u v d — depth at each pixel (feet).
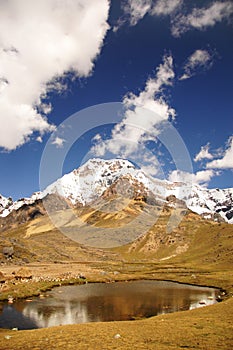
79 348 97.71
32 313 212.43
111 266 641.81
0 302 251.19
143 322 147.54
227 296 281.33
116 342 104.06
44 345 104.17
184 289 339.98
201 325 127.13
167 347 95.30
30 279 376.07
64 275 439.63
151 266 642.22
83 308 230.27
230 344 97.09
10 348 102.47
